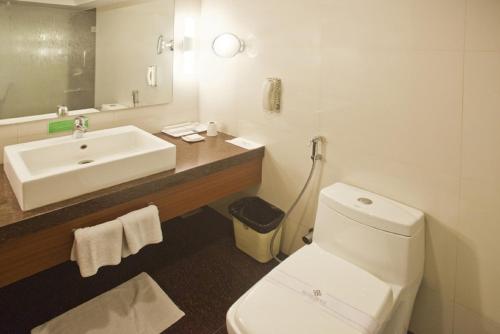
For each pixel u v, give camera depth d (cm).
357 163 168
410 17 137
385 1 143
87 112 193
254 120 212
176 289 193
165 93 225
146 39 206
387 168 157
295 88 185
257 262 216
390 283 143
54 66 175
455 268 146
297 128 190
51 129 181
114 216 150
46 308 177
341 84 165
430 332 162
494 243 133
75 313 172
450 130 136
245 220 208
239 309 122
